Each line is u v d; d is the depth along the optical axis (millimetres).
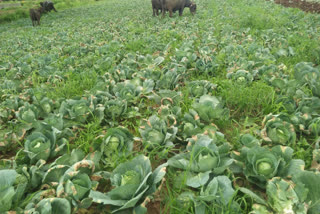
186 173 2449
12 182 2152
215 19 12570
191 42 7203
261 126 3451
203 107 3357
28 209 2037
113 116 3750
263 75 4621
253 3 18531
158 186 2346
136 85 4645
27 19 23547
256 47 6387
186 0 15453
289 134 2814
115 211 2016
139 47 8086
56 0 35531
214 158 2303
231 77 4758
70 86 5129
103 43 9148
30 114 3666
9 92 5125
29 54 8172
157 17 15945
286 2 17906
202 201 2084
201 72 5469
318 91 3762
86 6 31906
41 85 5277
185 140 2949
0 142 3225
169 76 4652
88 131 3432
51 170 2363
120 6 27719
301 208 1885
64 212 1961
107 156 2865
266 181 2285
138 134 3518
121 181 2178
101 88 4410
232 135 3324
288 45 6816
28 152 2713
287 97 3693
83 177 2219
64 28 15344
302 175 2055
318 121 3012
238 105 3990
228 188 2131
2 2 38156
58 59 7441
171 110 3410
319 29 8812
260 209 1989
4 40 13375
